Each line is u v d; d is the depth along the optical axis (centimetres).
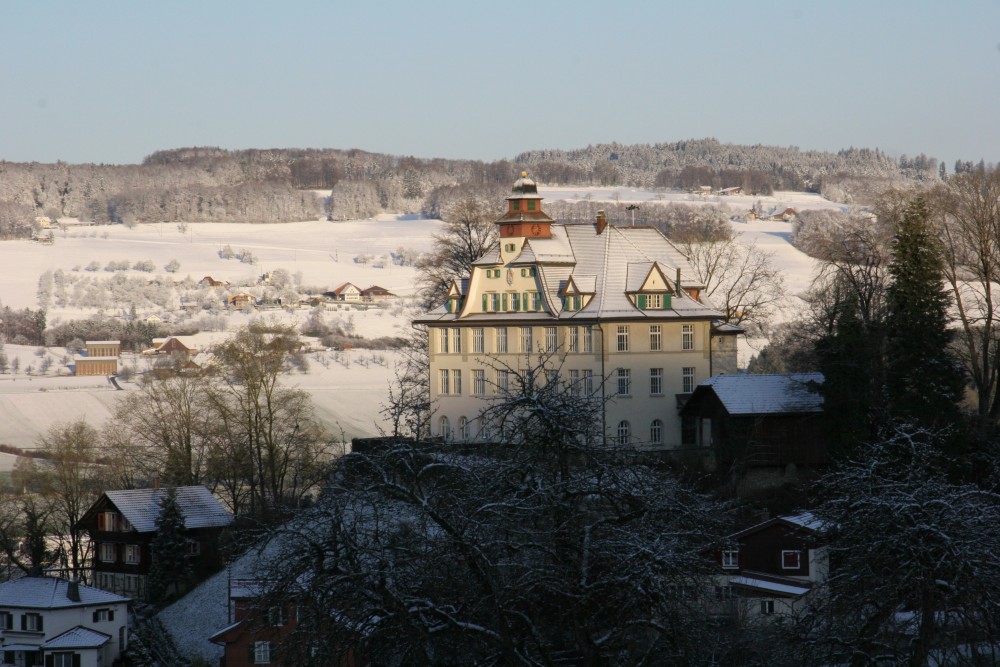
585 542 3575
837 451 9200
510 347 13050
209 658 9750
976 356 10344
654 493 3700
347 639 3431
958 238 10900
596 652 3559
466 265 14500
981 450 8606
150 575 11662
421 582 3559
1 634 10550
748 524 8675
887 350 9269
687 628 3616
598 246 13275
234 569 8706
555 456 3725
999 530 3938
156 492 12838
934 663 4506
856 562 4025
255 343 15200
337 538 3412
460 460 3694
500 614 3447
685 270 13112
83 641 10256
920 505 3872
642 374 12581
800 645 4300
